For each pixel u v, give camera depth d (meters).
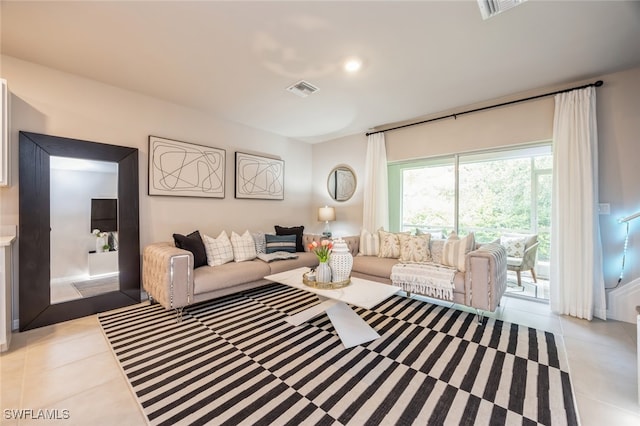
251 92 3.15
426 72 2.70
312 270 2.83
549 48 2.30
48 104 2.63
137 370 1.83
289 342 2.22
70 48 2.31
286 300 3.26
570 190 2.85
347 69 2.64
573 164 2.84
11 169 2.45
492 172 3.69
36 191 2.55
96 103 2.90
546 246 3.54
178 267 2.62
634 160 2.66
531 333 2.40
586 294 2.75
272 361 1.94
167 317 2.74
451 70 2.66
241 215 4.29
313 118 4.04
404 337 2.32
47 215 2.61
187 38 2.16
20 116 2.49
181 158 3.54
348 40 2.18
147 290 3.04
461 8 1.83
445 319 2.71
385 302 3.21
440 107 3.62
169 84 2.96
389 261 3.45
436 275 2.80
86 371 1.81
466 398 1.57
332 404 1.51
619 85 2.71
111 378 1.74
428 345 2.18
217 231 3.97
